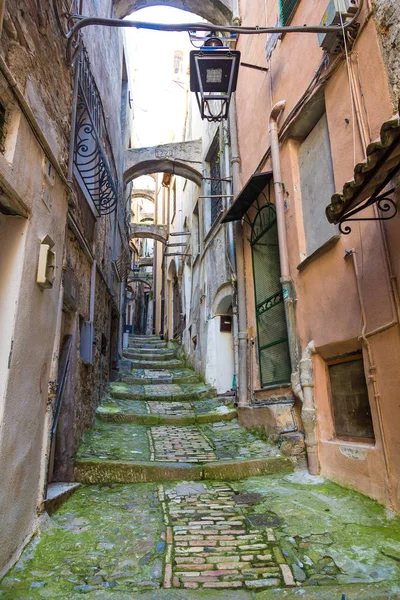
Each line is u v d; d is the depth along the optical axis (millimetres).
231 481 4441
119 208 10391
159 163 11922
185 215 14852
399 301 3168
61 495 3643
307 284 4852
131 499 3863
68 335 4504
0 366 2465
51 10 3363
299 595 2270
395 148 2330
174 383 10062
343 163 4055
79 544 2893
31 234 2826
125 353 13914
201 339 10477
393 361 3209
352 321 3867
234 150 7953
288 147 5504
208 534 3068
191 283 12789
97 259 6395
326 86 4453
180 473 4477
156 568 2584
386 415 3289
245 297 7270
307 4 4992
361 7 3719
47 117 3223
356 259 3752
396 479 3135
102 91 6547
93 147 5746
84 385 5359
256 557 2727
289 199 5453
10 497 2520
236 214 7270
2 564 2395
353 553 2701
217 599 2238
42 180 3072
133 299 35750
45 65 3199
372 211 3492
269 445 5375
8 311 2570
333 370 4418
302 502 3633
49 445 3307
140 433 6113
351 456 3801
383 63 3436
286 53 5652
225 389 8656
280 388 5539
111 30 7883
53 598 2223
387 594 2254
